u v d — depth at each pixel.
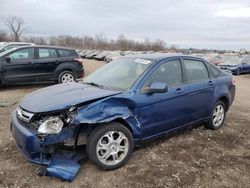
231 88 6.12
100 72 5.25
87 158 4.24
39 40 77.25
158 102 4.46
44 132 3.56
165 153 4.58
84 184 3.66
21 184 3.65
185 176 3.91
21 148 3.79
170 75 4.84
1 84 10.49
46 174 3.74
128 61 5.09
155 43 96.81
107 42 96.25
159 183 3.73
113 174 3.91
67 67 11.03
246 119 6.85
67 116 3.72
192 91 5.04
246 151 4.83
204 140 5.21
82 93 4.16
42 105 3.81
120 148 4.06
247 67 22.25
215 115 5.79
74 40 93.50
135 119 4.22
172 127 4.84
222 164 4.30
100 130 3.84
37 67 10.50
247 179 3.91
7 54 10.09
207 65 5.66
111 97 3.96
